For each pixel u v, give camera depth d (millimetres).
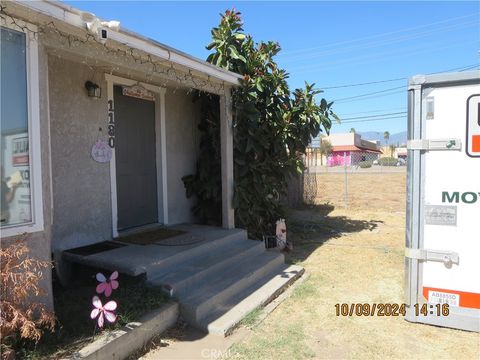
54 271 4773
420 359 3469
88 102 5289
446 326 4031
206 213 7301
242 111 6672
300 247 7516
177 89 6914
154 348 3588
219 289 4543
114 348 3182
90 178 5344
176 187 7016
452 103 3828
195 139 7395
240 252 5738
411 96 3992
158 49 4617
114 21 3785
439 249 4004
